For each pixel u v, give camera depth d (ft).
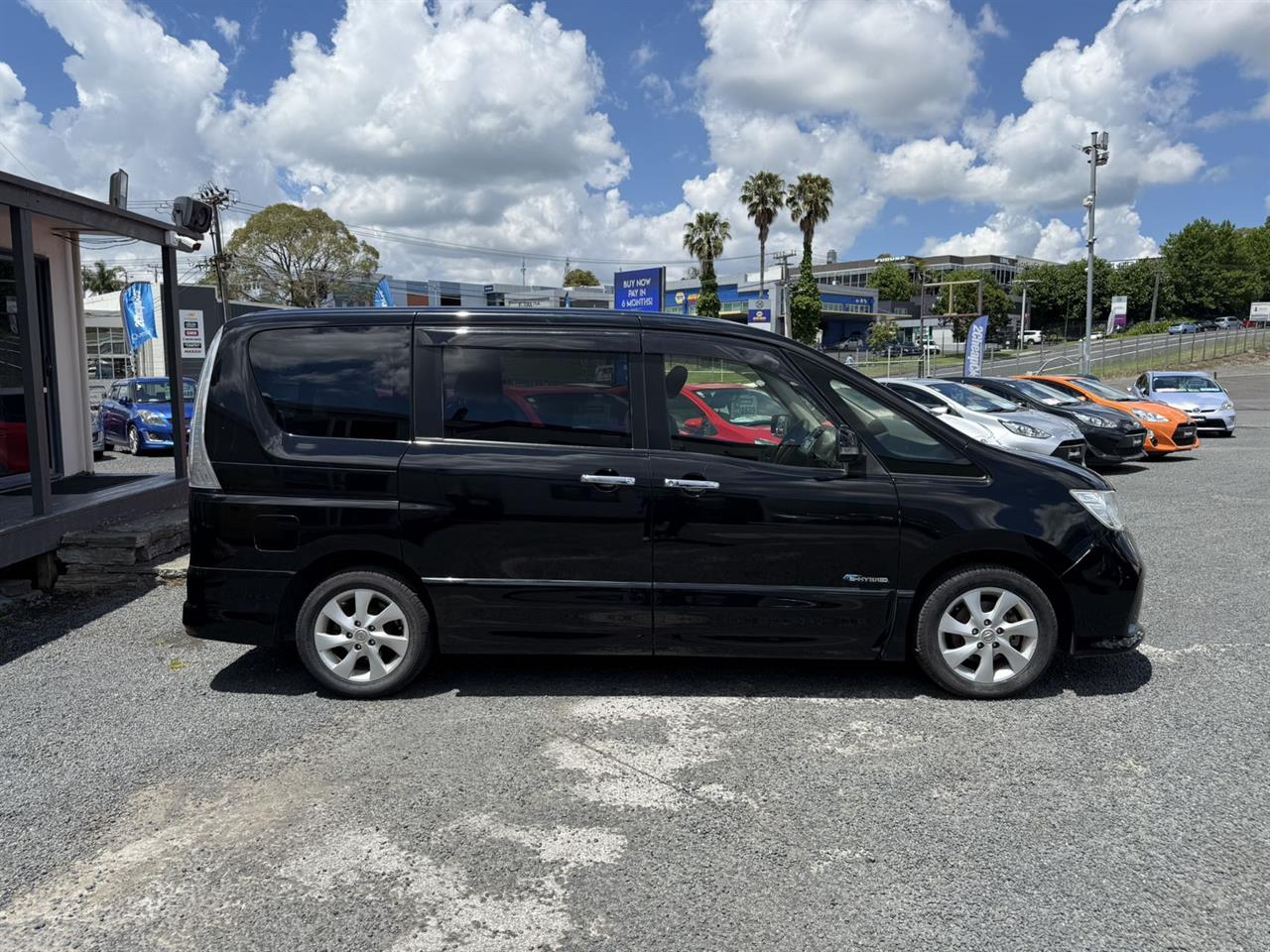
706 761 11.91
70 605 19.61
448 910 8.66
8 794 11.07
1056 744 12.35
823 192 174.81
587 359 13.91
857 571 13.53
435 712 13.57
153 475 27.32
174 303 26.68
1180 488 38.40
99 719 13.39
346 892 8.98
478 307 14.38
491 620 13.78
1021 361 178.91
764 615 13.58
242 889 9.05
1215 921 8.40
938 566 13.65
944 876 9.19
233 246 150.82
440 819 10.41
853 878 9.17
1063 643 14.24
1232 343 186.39
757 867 9.39
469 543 13.61
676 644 13.78
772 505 13.41
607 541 13.55
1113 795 10.88
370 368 14.02
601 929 8.35
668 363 13.91
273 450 13.79
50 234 26.94
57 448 27.35
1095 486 14.07
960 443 13.93
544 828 10.20
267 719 13.37
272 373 14.07
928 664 13.84
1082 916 8.49
